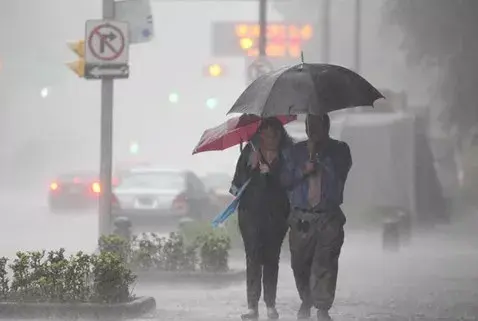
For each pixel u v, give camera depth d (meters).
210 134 26.41
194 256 40.44
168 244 40.41
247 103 24.20
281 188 25.47
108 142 42.00
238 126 25.86
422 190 78.00
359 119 76.56
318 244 24.09
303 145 24.23
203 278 39.06
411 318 28.53
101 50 41.69
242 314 27.80
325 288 24.08
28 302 28.00
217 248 40.34
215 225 25.95
